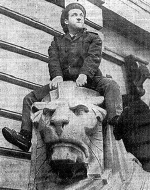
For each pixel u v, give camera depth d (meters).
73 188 4.34
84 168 4.40
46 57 8.48
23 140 5.06
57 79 4.97
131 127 5.04
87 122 4.44
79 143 4.31
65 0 9.11
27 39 8.38
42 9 8.76
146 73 10.47
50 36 8.74
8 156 7.36
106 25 10.88
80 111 4.48
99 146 4.56
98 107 4.67
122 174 4.52
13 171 7.25
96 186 4.38
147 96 11.31
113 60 10.59
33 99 5.31
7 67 7.97
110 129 4.75
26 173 7.36
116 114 4.68
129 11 11.01
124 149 4.79
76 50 5.27
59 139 4.25
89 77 4.97
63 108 4.42
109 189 4.35
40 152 4.64
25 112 5.25
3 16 8.24
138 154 5.27
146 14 11.51
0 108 7.59
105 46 10.46
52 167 4.40
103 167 4.55
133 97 5.57
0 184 7.04
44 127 4.42
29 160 7.50
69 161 4.23
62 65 5.30
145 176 4.69
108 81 4.97
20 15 8.38
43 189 4.49
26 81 8.09
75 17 5.52
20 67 8.14
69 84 4.80
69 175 4.39
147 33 11.45
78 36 5.39
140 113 5.18
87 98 4.75
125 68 10.77
